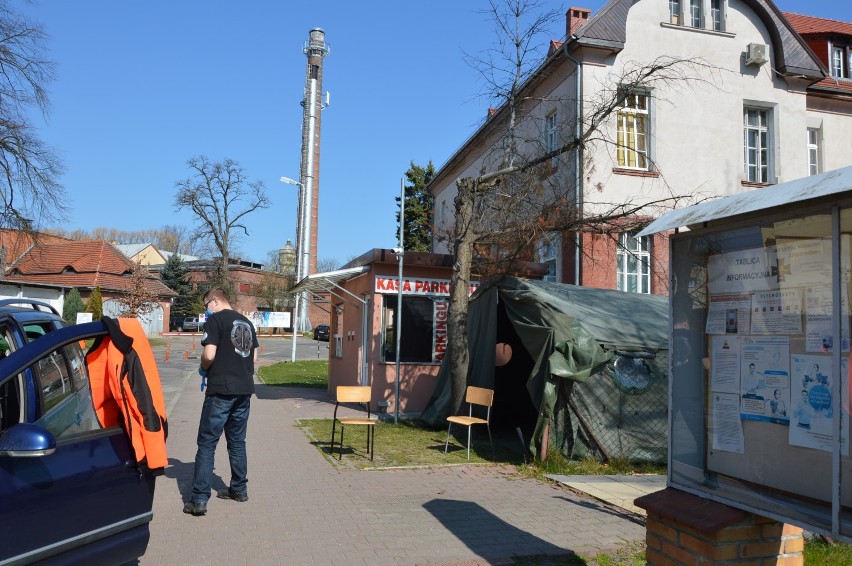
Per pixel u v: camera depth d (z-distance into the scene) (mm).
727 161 16984
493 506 6434
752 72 17594
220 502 6219
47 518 3230
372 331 13383
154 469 3893
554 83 17047
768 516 3129
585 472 8219
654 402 9000
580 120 10734
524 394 12258
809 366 3049
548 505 6531
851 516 2781
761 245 3338
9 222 22078
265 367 27844
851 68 20703
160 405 4121
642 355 9086
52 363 3939
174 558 4699
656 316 10750
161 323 55938
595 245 15281
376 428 11445
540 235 10898
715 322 3602
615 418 8805
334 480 7352
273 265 71500
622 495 6910
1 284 28609
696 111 16906
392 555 4902
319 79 53188
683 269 3840
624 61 16281
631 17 16625
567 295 11031
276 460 8352
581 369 8656
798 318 3111
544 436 8516
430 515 6031
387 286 13492
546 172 11266
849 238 2863
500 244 11320
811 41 20859
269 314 43125
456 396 10633
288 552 4902
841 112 19094
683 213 3576
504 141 11414
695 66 16828
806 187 2885
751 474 3328
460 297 10758
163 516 5703
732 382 3471
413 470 8094
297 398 16125
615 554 5066
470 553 4992
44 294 30406
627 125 16547
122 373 3918
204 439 5859
